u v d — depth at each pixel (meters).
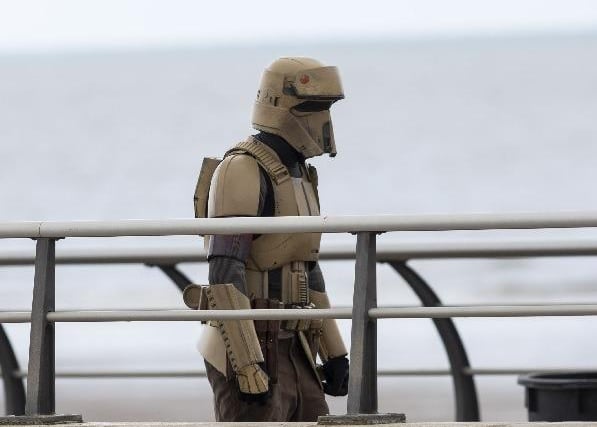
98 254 23.81
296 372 19.05
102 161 197.38
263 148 18.47
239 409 18.41
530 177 164.75
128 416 45.66
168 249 23.69
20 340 64.62
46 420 16.80
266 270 18.41
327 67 18.62
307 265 18.88
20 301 84.81
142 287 91.06
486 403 48.44
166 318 16.64
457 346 25.08
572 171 169.62
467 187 157.38
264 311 16.47
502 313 15.90
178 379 56.09
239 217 16.66
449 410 46.06
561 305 15.83
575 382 21.36
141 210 147.50
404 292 83.31
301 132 18.56
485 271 96.44
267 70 18.80
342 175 170.25
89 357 61.03
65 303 85.81
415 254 23.34
